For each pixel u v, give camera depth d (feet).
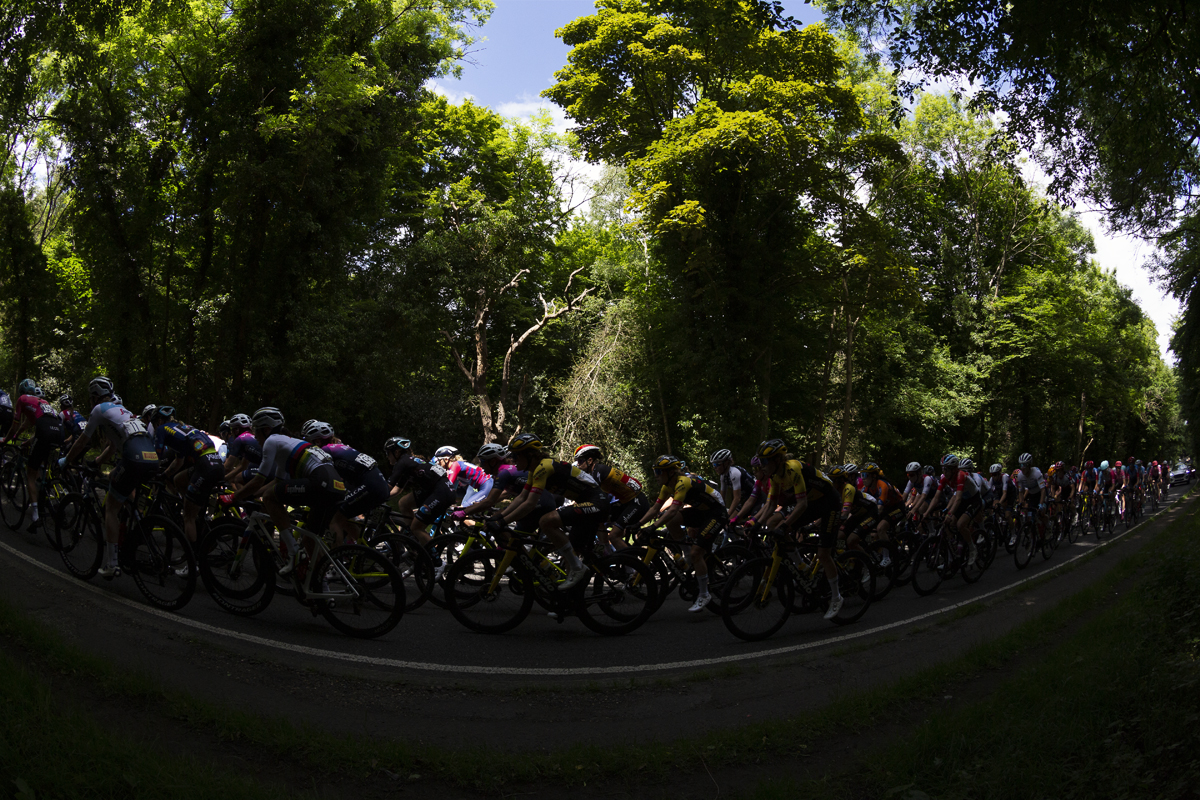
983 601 32.60
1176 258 64.90
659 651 23.56
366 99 80.84
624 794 13.56
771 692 19.51
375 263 103.50
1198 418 93.86
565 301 121.60
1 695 12.09
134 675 15.26
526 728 16.44
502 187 117.80
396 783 13.20
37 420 28.45
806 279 92.38
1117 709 15.58
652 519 31.17
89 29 52.06
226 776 11.56
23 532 29.53
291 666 18.42
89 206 77.00
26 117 62.90
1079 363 126.72
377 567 22.11
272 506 21.62
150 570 22.09
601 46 86.12
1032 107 31.78
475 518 25.52
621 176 104.99
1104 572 40.29
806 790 13.34
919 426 116.78
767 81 80.12
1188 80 28.76
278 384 81.35
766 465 27.48
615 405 103.50
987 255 136.67
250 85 78.84
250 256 82.12
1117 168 35.17
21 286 88.63
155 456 22.99
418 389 111.65
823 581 28.48
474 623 24.47
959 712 16.02
